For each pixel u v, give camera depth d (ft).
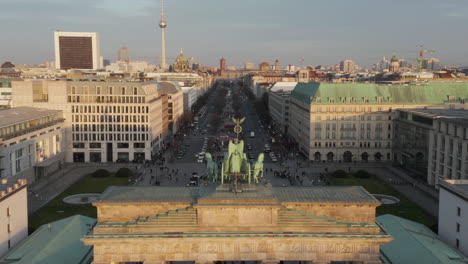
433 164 643.86
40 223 479.00
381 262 301.63
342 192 327.47
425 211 527.40
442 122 611.88
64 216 504.02
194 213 302.25
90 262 330.95
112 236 293.02
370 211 310.45
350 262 319.06
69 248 352.90
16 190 393.50
